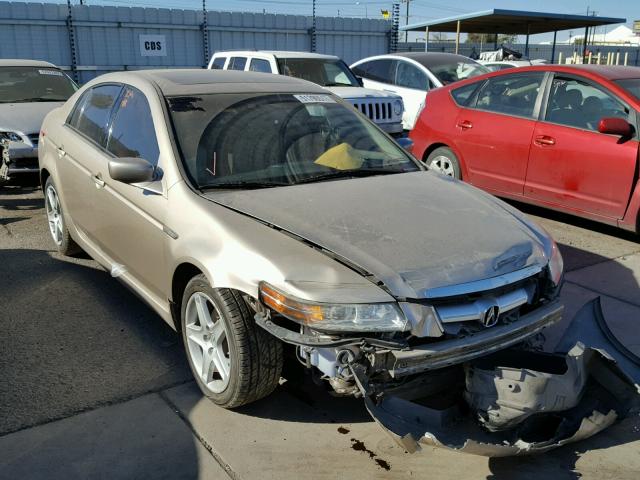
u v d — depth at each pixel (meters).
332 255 2.91
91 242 4.71
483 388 2.80
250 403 3.39
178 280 3.52
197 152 3.67
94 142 4.55
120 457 2.97
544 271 3.18
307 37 22.25
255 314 3.01
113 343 4.05
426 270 2.82
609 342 3.31
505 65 15.04
